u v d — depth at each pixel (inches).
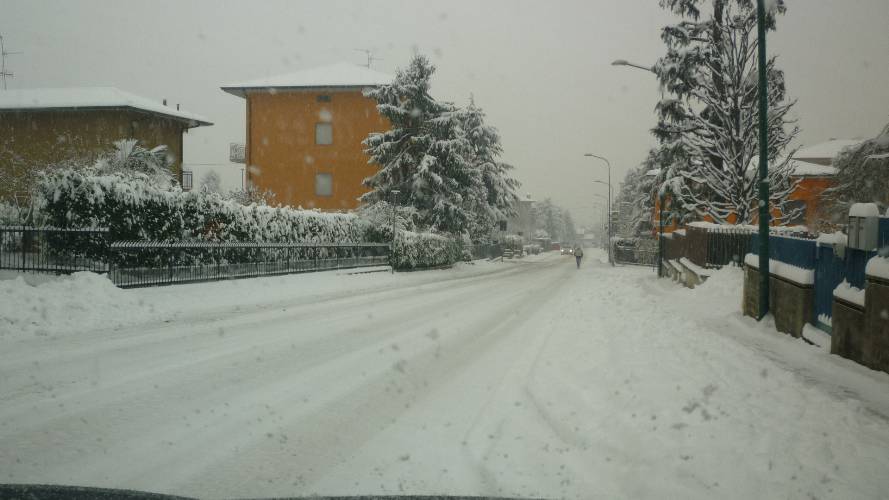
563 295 789.9
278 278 804.0
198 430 199.8
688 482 151.5
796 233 768.9
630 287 814.5
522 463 175.3
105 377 265.3
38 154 1407.5
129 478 157.6
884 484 145.3
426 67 1545.3
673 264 1054.4
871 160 1024.2
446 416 227.0
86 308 439.8
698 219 1111.6
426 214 1530.5
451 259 1577.3
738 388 234.7
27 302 413.7
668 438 181.3
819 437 177.2
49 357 304.8
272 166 1755.7
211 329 418.0
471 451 186.5
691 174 1026.7
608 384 256.2
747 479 149.7
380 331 438.3
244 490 153.3
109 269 554.9
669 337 363.6
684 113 1016.2
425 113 1556.3
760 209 466.6
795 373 278.2
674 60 989.8
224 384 262.4
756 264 480.4
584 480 160.1
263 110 1756.9
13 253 590.6
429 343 392.8
